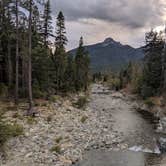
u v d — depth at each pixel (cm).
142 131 3136
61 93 5034
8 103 3161
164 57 5378
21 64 4103
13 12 3195
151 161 2116
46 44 4850
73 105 4234
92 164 1980
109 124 3400
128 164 2028
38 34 4419
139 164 2036
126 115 4303
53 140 2294
